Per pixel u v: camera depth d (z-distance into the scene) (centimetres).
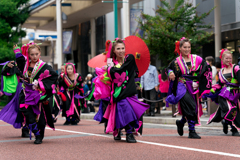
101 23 3416
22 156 511
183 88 670
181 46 673
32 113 626
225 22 1845
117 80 599
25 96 618
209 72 666
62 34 2897
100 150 545
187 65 671
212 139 657
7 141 673
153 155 493
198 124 676
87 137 712
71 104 1078
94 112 1675
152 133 788
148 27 1583
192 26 1605
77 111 1083
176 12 1583
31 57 625
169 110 1645
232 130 741
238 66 739
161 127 968
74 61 4041
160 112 1439
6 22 2539
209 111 1148
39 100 621
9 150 564
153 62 2264
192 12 1603
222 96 742
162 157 478
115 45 609
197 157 472
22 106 622
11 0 2525
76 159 480
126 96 603
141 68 722
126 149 546
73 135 752
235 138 675
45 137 722
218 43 1680
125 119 600
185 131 830
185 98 665
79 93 1103
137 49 712
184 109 670
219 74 761
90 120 1327
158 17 1606
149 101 1206
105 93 616
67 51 2892
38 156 507
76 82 1079
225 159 455
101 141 646
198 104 679
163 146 567
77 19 3500
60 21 2845
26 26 4069
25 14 2628
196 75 672
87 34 3719
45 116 643
